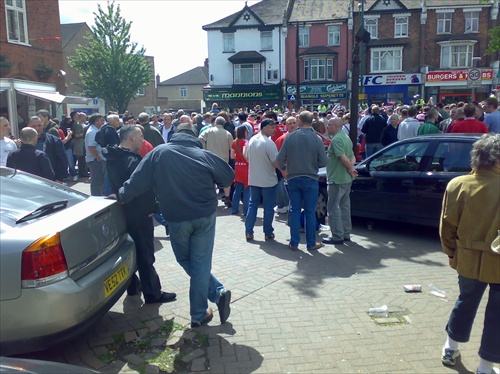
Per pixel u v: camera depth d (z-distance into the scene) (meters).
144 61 40.28
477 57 36.06
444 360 3.57
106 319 4.48
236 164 8.64
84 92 40.44
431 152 6.78
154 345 3.98
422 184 6.74
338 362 3.66
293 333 4.13
